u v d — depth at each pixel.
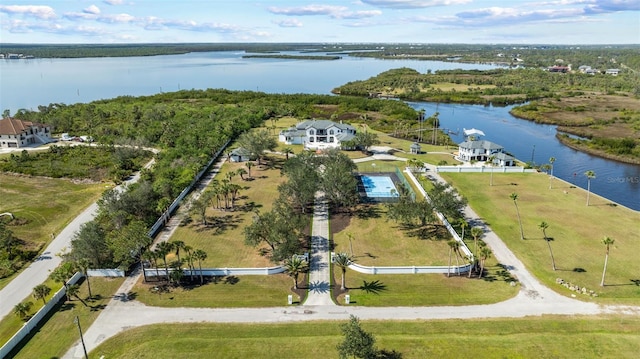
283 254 65.75
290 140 152.25
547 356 48.16
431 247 75.06
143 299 60.38
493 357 48.06
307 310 57.69
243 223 85.12
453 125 196.38
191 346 50.34
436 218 86.25
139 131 153.62
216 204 94.81
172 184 100.00
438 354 48.59
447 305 58.41
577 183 117.56
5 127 140.25
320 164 105.81
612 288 62.34
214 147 135.62
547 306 58.06
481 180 112.19
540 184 109.44
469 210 91.75
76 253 66.31
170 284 64.00
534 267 68.38
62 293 60.47
